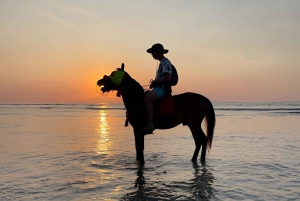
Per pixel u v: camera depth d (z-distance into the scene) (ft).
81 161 23.61
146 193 15.85
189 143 33.76
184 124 23.26
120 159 24.43
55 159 24.32
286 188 16.66
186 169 21.11
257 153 27.17
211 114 23.66
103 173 19.94
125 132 46.01
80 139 37.17
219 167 21.68
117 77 21.76
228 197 15.23
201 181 18.04
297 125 57.52
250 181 18.06
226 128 51.57
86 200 14.76
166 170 20.83
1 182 17.72
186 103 22.56
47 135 41.42
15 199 14.85
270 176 19.15
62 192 15.94
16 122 66.39
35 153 27.02
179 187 16.92
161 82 21.57
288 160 23.94
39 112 130.72
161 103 21.86
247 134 42.37
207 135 23.76
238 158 24.88
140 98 22.12
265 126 55.42
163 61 21.90
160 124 22.25
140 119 22.00
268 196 15.34
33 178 18.61
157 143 33.78
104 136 40.55
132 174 19.71
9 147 30.42
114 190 16.35
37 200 14.71
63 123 64.44
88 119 80.02
